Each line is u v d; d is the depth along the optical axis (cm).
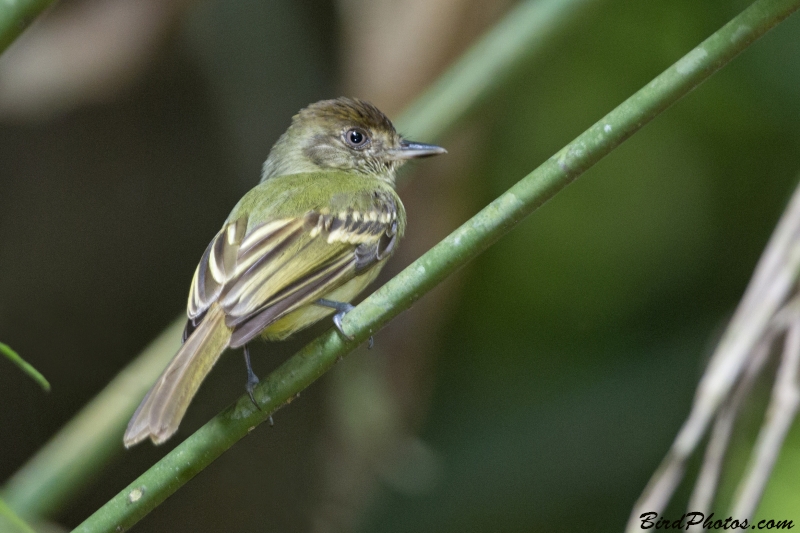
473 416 1001
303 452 922
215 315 571
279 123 952
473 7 748
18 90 764
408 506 952
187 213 951
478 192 838
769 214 998
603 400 972
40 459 648
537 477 950
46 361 938
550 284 1048
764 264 548
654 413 949
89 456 650
